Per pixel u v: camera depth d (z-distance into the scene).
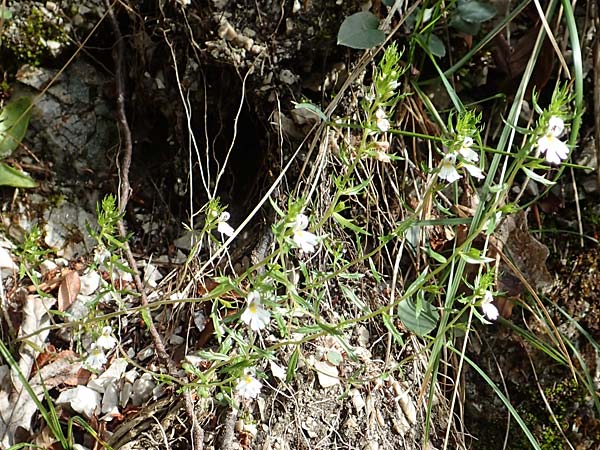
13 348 0.20
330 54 0.22
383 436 0.20
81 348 0.20
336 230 0.22
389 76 0.17
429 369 0.19
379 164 0.22
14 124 0.22
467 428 0.22
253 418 0.19
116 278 0.22
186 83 0.22
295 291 0.18
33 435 0.19
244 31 0.21
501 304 0.22
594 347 0.22
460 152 0.16
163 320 0.21
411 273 0.22
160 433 0.19
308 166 0.22
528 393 0.22
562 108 0.22
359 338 0.21
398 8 0.22
